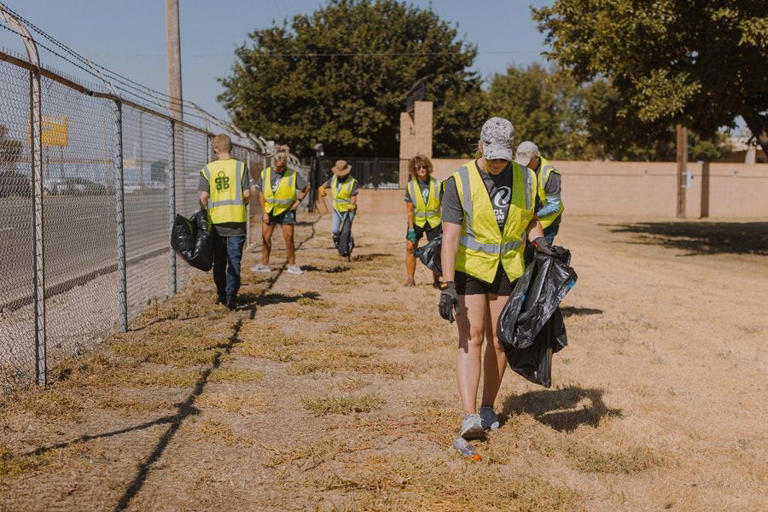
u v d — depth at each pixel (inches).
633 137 988.6
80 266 279.3
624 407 203.9
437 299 371.9
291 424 181.9
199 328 281.9
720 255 707.4
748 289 457.7
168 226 358.9
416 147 1273.4
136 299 327.3
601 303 384.2
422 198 402.3
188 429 175.0
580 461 163.0
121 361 231.6
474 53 1793.8
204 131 421.1
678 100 682.2
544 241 174.9
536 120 2372.0
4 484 139.9
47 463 150.6
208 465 154.2
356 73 1598.2
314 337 278.5
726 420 197.2
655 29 657.0
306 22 1669.5
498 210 165.6
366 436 174.6
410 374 231.8
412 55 1684.3
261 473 151.5
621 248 751.1
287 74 1606.8
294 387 213.6
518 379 229.8
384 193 1306.6
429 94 1726.1
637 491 149.3
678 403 210.5
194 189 425.1
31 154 193.2
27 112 195.2
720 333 313.1
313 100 1595.7
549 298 166.1
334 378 224.4
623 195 1477.6
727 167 1497.3
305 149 1628.9
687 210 1497.3
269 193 441.7
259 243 650.8
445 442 171.9
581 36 804.0
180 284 385.4
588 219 1342.3
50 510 130.5
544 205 270.4
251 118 1614.2
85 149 247.1
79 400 191.6
